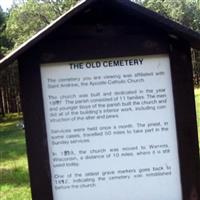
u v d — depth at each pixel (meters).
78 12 1.65
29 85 1.71
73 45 1.70
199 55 10.81
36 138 1.73
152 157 1.73
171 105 1.72
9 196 3.16
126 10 1.66
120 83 1.72
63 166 1.74
